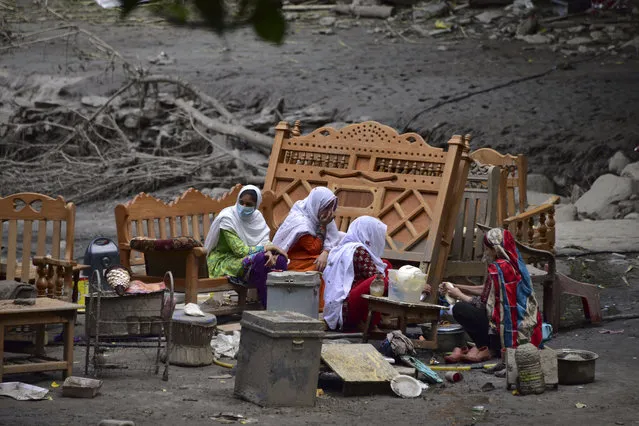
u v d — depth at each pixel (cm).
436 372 1466
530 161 3594
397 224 1858
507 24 5756
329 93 4456
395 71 4831
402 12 6166
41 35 5778
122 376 1391
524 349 1332
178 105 4331
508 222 1902
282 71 4919
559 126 3753
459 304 1537
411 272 1548
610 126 3703
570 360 1384
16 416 1139
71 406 1205
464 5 6131
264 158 4019
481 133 3766
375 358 1362
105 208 3762
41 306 1315
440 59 5103
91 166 4012
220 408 1220
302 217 1817
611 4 5794
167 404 1234
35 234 3128
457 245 1934
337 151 2025
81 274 1936
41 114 4544
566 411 1232
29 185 3991
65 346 1338
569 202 3353
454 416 1202
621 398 1303
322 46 5522
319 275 1608
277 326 1217
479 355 1538
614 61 4881
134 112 4400
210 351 1498
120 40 5747
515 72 4709
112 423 1070
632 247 2547
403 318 1527
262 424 1141
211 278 1741
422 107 4122
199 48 5550
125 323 1369
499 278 1491
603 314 1936
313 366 1244
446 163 1853
